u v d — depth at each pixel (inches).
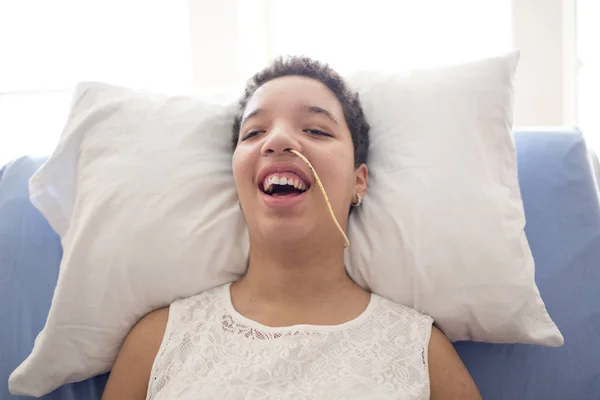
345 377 34.6
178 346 37.1
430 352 38.2
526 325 40.0
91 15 74.4
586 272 43.8
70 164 43.3
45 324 40.7
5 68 75.5
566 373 41.6
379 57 69.9
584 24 65.4
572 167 47.4
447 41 68.4
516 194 42.2
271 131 39.4
